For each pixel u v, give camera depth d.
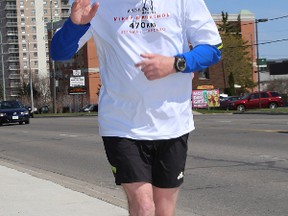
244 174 9.26
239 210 6.68
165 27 3.09
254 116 28.77
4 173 9.95
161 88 3.06
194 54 2.97
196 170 9.91
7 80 139.75
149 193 3.03
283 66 52.22
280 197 7.32
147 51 3.08
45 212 6.43
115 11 3.10
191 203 7.15
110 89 3.13
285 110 33.06
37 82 98.88
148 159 3.09
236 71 83.44
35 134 22.16
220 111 39.00
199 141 15.19
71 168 11.38
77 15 2.96
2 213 6.43
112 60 3.14
